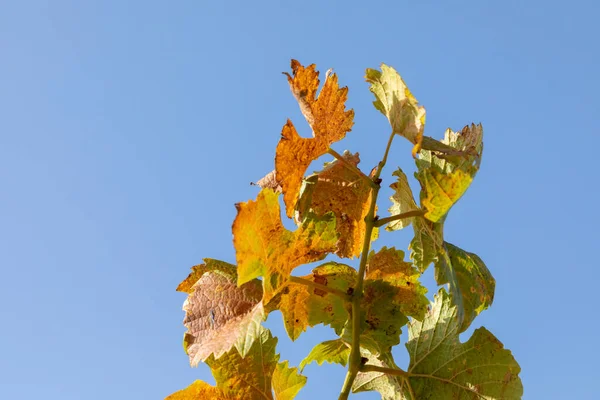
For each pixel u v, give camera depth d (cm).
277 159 93
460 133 101
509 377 101
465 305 103
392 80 93
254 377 100
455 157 97
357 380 107
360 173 96
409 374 104
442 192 92
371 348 101
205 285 97
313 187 101
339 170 102
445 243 104
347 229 101
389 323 100
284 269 92
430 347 104
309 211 100
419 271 103
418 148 91
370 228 95
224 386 100
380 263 103
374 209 96
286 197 93
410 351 105
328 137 96
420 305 103
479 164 97
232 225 88
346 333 100
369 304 101
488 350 102
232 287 97
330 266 102
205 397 100
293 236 92
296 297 102
